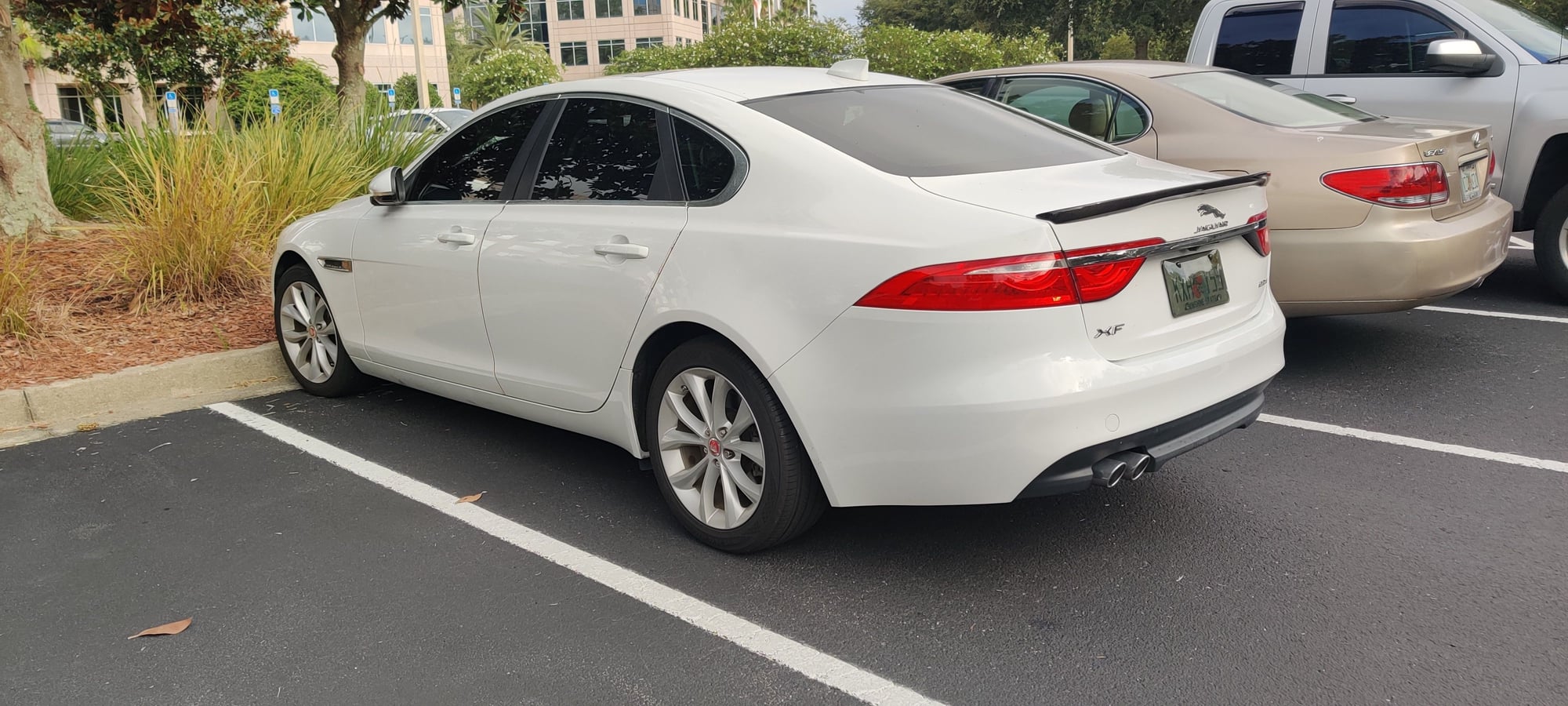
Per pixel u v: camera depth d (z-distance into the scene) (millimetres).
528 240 3932
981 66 25359
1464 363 5434
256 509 3996
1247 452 4309
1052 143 3697
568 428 4035
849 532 3650
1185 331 3125
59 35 21328
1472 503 3721
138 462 4551
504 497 4074
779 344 3098
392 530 3775
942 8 45875
